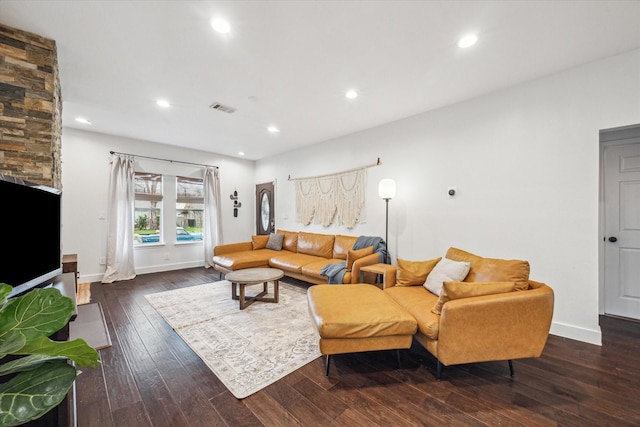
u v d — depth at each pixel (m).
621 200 2.75
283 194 5.59
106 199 4.34
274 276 3.17
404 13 1.73
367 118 3.59
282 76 2.51
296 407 1.54
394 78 2.54
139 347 2.20
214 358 2.03
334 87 2.73
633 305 2.70
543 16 1.75
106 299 3.38
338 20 1.78
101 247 4.29
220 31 1.88
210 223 5.44
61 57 2.16
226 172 5.88
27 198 1.31
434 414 1.48
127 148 4.56
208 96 2.93
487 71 2.42
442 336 1.69
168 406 1.54
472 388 1.70
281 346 2.21
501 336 1.70
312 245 4.48
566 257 2.41
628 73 2.14
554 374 1.83
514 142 2.68
